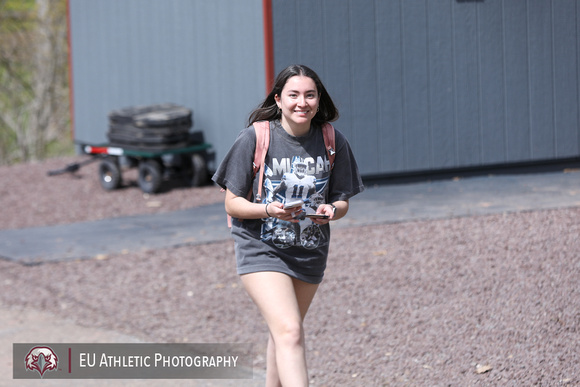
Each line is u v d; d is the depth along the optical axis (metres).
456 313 15.30
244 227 10.41
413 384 12.80
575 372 12.23
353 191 10.76
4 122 70.38
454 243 19.80
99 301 18.78
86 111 42.44
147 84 37.06
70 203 32.03
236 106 31.80
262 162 10.28
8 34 63.66
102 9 39.94
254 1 30.12
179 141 32.44
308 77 10.10
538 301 15.01
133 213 29.36
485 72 31.52
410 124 30.92
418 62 30.84
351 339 15.02
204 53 33.19
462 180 31.08
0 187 36.28
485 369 12.77
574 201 24.36
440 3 30.84
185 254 21.94
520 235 19.59
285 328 9.82
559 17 32.12
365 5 30.14
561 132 32.53
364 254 19.92
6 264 22.50
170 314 17.61
